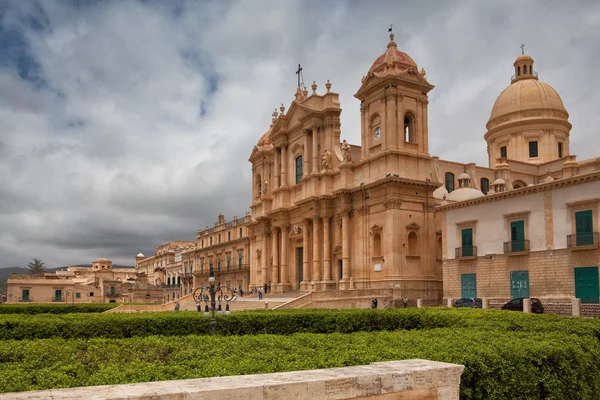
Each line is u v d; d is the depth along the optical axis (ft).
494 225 148.36
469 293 154.20
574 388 43.91
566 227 129.49
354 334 56.24
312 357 39.88
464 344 43.65
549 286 132.46
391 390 29.58
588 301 123.54
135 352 46.68
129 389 24.91
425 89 187.83
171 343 50.34
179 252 429.38
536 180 247.70
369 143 191.11
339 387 28.07
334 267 201.26
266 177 256.52
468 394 35.91
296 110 226.99
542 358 41.81
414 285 176.76
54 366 39.50
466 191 199.72
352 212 195.00
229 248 321.52
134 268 641.81
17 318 93.61
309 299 164.55
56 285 339.98
